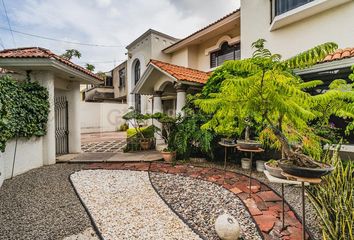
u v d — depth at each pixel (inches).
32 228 137.1
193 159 333.1
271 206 166.2
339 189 117.3
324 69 237.9
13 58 270.2
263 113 107.3
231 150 319.0
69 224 142.3
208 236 128.7
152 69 379.9
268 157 286.7
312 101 131.8
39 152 298.7
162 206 170.2
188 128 313.3
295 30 316.5
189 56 543.2
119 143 518.0
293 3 305.1
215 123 189.6
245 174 255.9
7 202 177.2
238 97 110.9
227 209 164.9
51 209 164.6
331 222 109.8
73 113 386.3
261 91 99.7
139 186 217.0
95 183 225.6
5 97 215.6
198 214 157.2
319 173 90.7
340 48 271.4
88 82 398.3
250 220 147.6
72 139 384.5
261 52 116.3
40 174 258.8
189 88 362.6
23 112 257.1
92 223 142.3
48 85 307.0
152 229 135.9
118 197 188.5
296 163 100.3
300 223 139.5
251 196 186.7
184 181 232.2
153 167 291.7
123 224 142.1
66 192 200.2
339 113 174.7
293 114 101.2
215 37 498.9
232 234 120.1
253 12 368.5
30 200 181.5
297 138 149.5
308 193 130.6
